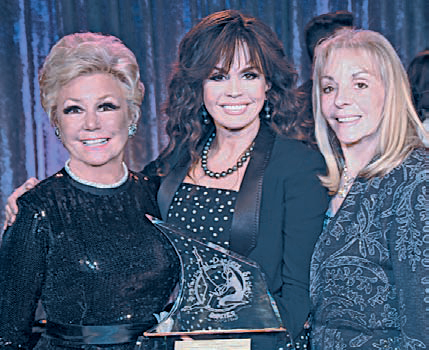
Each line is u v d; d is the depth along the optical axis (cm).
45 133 397
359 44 168
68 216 175
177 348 173
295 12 392
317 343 168
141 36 389
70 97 173
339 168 183
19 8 382
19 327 170
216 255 178
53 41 391
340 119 171
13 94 387
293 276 182
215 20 189
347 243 163
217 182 194
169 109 206
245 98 187
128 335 175
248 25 188
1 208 388
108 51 177
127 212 185
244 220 183
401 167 156
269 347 174
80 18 381
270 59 188
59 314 174
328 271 166
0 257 173
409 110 164
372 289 157
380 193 159
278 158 188
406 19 402
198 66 186
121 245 178
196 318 176
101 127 175
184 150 206
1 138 386
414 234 147
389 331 155
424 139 161
